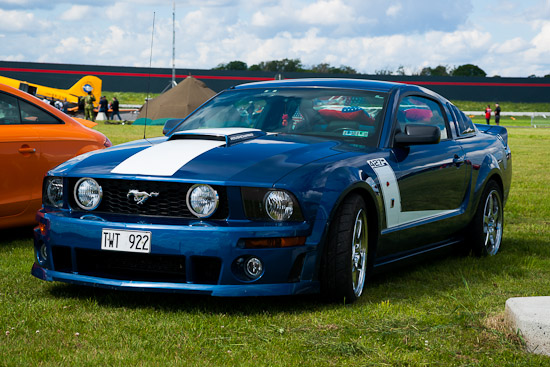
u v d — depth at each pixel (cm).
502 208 534
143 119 2903
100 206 339
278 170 327
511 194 884
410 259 427
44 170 514
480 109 6700
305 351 273
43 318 311
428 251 446
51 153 518
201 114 444
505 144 561
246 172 323
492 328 302
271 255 317
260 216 319
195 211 320
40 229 351
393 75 6912
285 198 318
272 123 411
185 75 6519
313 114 412
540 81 7000
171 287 319
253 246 315
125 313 323
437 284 408
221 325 305
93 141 548
